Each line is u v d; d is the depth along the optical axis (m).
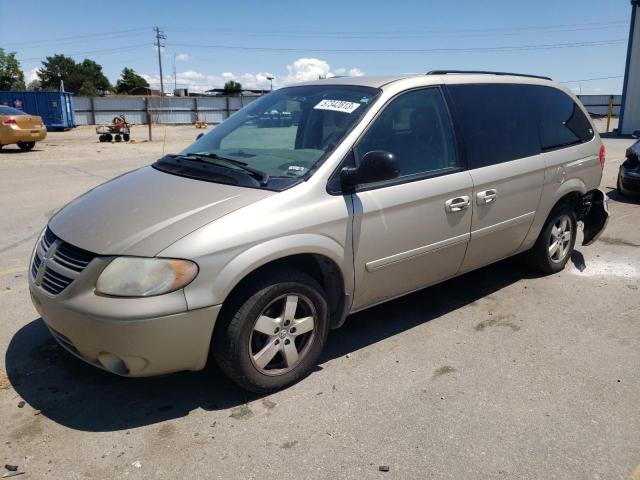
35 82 106.69
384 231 3.56
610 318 4.40
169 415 3.10
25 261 5.79
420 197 3.71
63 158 16.45
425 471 2.67
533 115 4.77
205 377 3.49
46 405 3.18
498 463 2.73
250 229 2.98
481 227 4.22
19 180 11.57
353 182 3.30
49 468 2.67
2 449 2.81
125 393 3.31
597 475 2.65
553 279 5.23
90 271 2.84
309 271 3.55
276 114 4.07
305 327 3.35
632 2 23.03
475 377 3.51
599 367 3.65
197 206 3.07
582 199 5.40
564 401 3.26
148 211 3.10
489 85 4.47
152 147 21.03
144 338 2.79
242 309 3.02
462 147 4.07
